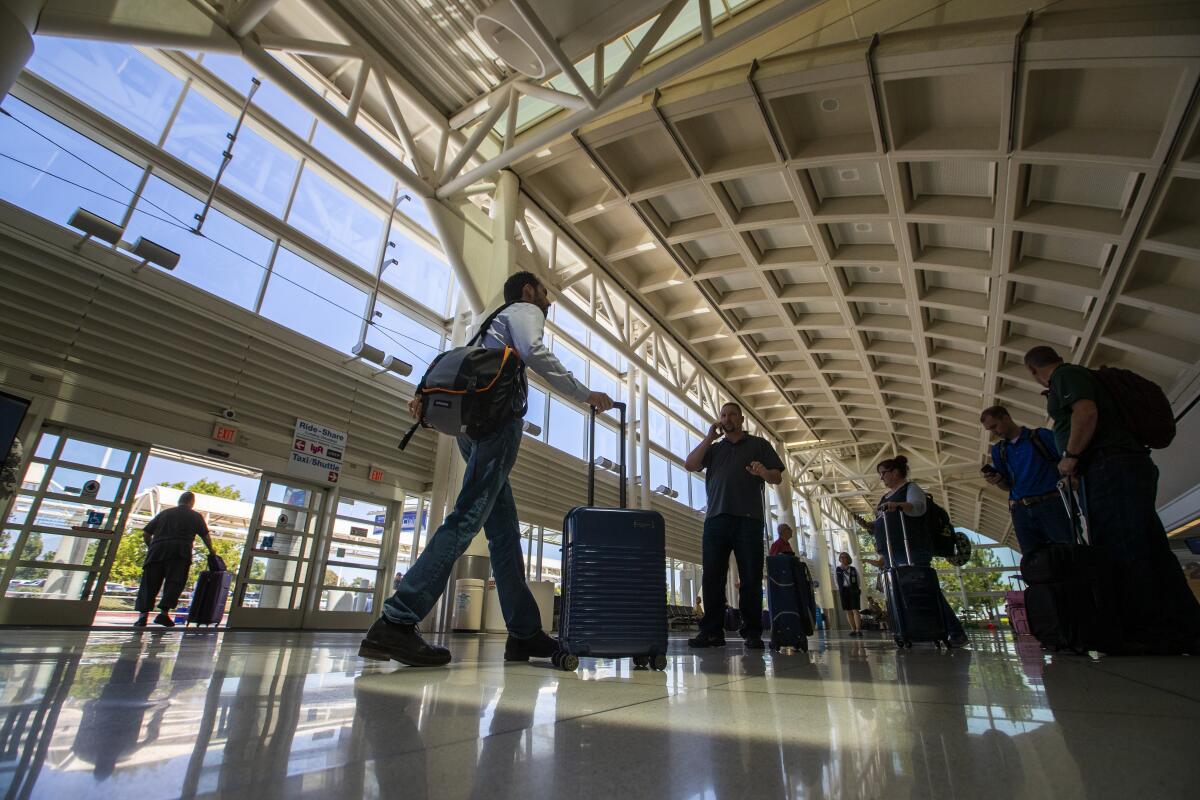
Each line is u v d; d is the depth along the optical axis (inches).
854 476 954.1
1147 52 224.4
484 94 325.7
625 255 431.8
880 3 265.1
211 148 309.9
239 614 294.0
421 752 29.4
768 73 277.3
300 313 343.3
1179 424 444.5
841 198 362.0
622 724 38.2
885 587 159.2
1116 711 43.3
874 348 536.7
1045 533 139.4
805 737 34.5
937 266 383.9
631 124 313.3
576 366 607.2
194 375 283.9
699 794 23.1
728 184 365.1
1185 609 101.7
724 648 156.3
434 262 447.5
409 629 76.7
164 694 45.0
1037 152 277.6
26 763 24.5
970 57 246.7
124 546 597.9
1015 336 452.1
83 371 246.8
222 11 219.9
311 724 35.4
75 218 241.9
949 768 27.2
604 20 228.8
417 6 275.6
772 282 453.4
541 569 478.9
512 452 87.8
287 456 318.0
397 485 372.8
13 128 238.4
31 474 229.5
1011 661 96.0
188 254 292.2
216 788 22.3
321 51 256.7
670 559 674.2
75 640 119.9
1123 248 313.7
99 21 183.2
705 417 623.2
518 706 44.8
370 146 273.3
